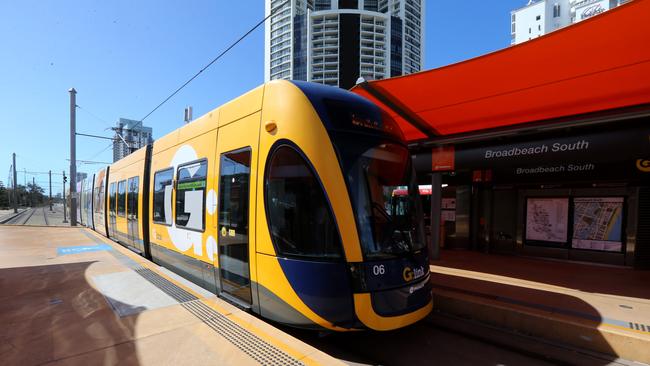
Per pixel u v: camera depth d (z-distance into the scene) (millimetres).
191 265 6586
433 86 6059
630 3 3590
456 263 8680
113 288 6223
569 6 69062
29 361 3574
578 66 5082
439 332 5070
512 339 4824
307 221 4227
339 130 4398
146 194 9273
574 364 4137
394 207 4609
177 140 7477
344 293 3996
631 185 8141
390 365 4109
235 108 5477
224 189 5570
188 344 3922
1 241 13445
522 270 7867
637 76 5328
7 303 5434
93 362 3547
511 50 4676
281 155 4520
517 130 7348
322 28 117875
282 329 4961
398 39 120312
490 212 10328
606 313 5004
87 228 20406
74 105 24328
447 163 8836
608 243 8461
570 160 6922
